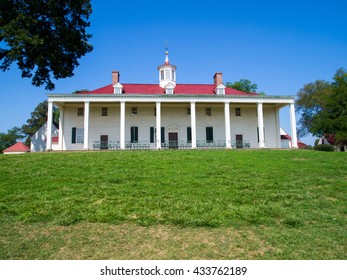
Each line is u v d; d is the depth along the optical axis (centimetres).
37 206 953
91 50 2728
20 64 2397
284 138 4506
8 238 713
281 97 3597
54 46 2417
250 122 3906
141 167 1636
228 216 861
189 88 4028
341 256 619
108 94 3372
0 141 9325
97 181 1298
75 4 2427
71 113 3647
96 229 770
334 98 4744
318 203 997
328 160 1952
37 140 4562
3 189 1165
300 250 647
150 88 3975
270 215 876
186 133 3784
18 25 2136
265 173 1482
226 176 1403
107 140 3638
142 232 748
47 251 643
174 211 895
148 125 3734
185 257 616
